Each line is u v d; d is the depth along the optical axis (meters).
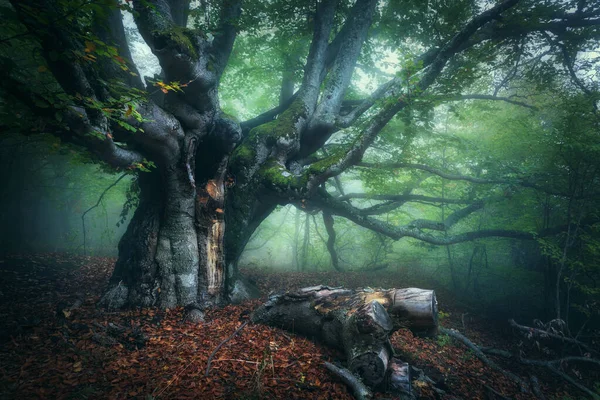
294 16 10.07
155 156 6.21
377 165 10.87
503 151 11.16
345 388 4.13
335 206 10.04
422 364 5.83
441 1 8.69
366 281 12.74
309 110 9.05
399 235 10.46
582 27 9.38
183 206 6.79
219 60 8.59
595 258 8.57
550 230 9.72
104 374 3.96
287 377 4.21
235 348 4.87
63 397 3.44
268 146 8.38
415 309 4.88
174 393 3.67
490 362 6.82
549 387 6.86
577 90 10.02
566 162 8.71
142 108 5.41
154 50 5.26
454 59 9.16
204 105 6.29
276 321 5.86
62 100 3.97
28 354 4.23
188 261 6.69
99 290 7.68
